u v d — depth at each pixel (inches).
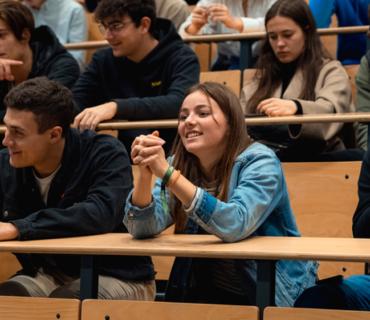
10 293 101.0
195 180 97.0
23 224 93.0
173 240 87.7
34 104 99.5
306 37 142.6
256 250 77.5
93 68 148.6
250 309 77.4
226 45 174.4
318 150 127.6
